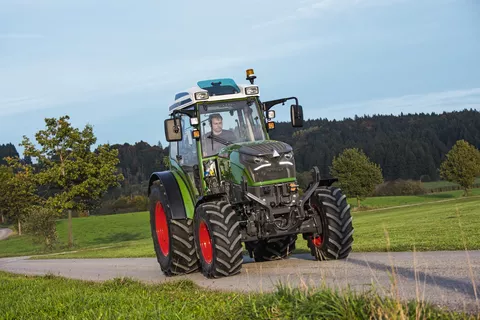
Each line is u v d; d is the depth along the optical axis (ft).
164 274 36.50
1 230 304.09
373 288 15.83
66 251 136.15
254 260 36.78
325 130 598.75
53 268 61.41
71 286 34.01
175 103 35.50
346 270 25.54
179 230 33.30
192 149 33.19
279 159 29.58
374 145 476.54
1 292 35.12
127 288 28.17
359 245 43.78
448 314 13.89
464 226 57.11
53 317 22.59
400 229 65.92
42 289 34.53
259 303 16.85
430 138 553.23
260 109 33.58
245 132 33.06
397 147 454.81
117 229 217.97
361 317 13.97
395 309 13.26
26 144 147.33
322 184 31.73
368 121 654.53
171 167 37.60
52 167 147.54
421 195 303.07
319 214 30.42
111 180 152.15
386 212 172.86
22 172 151.74
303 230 29.99
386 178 442.91
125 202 351.05
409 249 34.40
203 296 21.83
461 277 20.70
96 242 187.21
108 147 153.89
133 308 20.51
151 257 61.41
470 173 275.59
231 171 30.60
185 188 33.50
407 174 437.99
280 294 17.42
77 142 148.87
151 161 567.59
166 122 32.30
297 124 32.37
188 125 33.83
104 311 21.21
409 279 21.29
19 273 58.08
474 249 31.53
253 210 29.35
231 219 29.14
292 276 25.76
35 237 152.56
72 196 146.51
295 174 30.07
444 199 263.08
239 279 27.48
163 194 34.09
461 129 579.07
